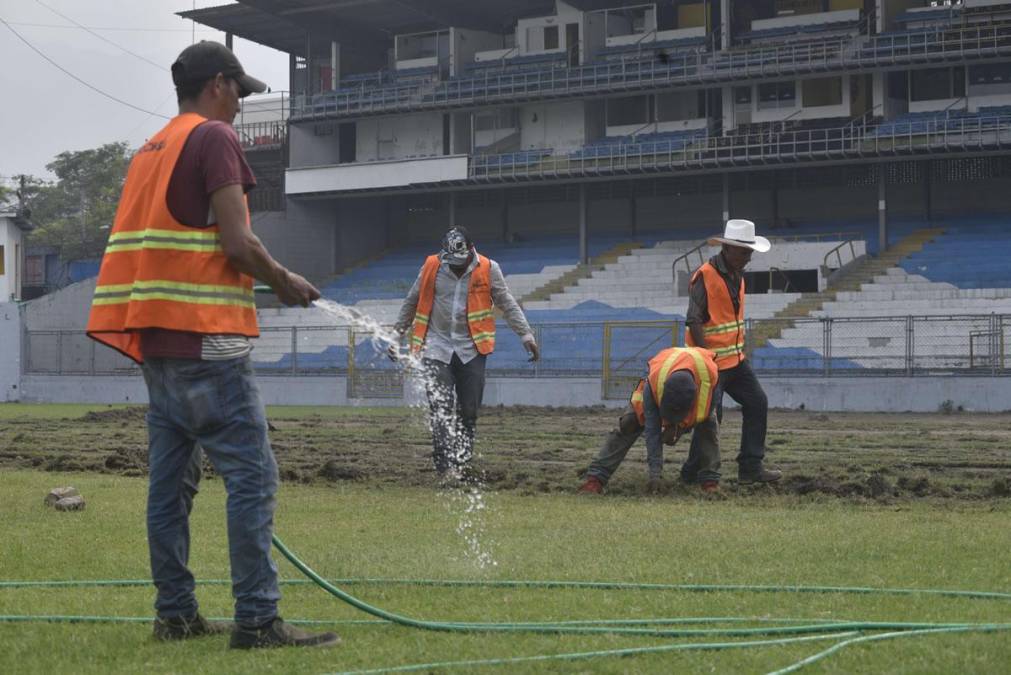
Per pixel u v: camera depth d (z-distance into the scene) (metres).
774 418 24.38
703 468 10.20
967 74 42.16
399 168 47.81
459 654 4.38
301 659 4.33
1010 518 8.31
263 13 50.06
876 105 42.53
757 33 44.84
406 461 13.62
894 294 35.69
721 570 6.20
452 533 7.66
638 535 7.47
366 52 53.38
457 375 11.27
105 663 4.34
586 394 30.28
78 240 73.56
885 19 42.88
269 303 45.62
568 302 40.78
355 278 49.28
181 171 4.57
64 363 42.91
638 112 47.03
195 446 4.91
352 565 6.40
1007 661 4.22
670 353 10.03
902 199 44.78
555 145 47.75
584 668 4.14
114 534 7.62
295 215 50.31
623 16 47.84
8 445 16.62
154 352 4.60
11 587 5.88
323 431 19.67
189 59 4.80
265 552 4.60
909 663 4.18
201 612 5.27
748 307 36.34
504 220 50.75
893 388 27.59
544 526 7.96
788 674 4.04
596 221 49.84
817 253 37.47
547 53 48.16
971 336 28.27
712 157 43.28
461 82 48.12
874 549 6.84
